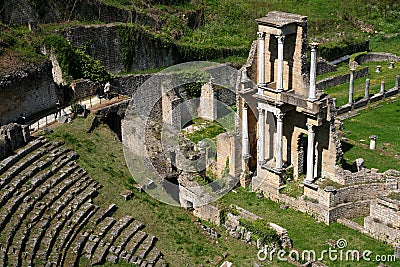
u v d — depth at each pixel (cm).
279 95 4578
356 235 4222
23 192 3841
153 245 3794
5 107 4878
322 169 4659
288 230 4316
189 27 8238
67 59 5756
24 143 4447
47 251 3422
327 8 9738
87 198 4041
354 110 6769
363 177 4519
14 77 4969
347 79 7825
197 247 3897
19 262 3269
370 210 4247
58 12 6856
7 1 6400
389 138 5900
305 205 4506
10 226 3506
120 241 3709
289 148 4853
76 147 4672
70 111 5272
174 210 4309
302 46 4575
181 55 7262
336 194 4388
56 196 3925
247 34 8275
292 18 4553
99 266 3494
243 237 4109
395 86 7344
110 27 6600
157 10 8069
